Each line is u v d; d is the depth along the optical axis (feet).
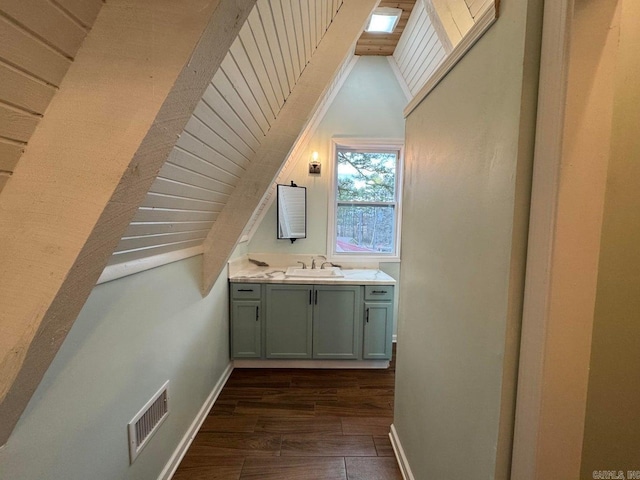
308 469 5.26
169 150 2.41
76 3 1.82
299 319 8.74
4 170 2.01
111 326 3.64
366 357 8.82
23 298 2.07
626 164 2.35
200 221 5.55
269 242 10.39
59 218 2.06
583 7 1.93
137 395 4.18
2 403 2.12
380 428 6.34
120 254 3.68
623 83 2.30
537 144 2.21
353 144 10.21
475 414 2.86
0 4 1.48
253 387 7.88
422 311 4.38
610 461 2.57
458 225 3.28
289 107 5.82
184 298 5.67
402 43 8.91
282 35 4.21
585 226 2.07
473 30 2.93
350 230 10.72
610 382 2.51
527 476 2.30
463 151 3.19
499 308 2.51
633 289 2.44
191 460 5.44
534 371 2.23
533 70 2.21
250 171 6.04
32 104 1.91
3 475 2.36
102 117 2.03
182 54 2.01
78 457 3.14
